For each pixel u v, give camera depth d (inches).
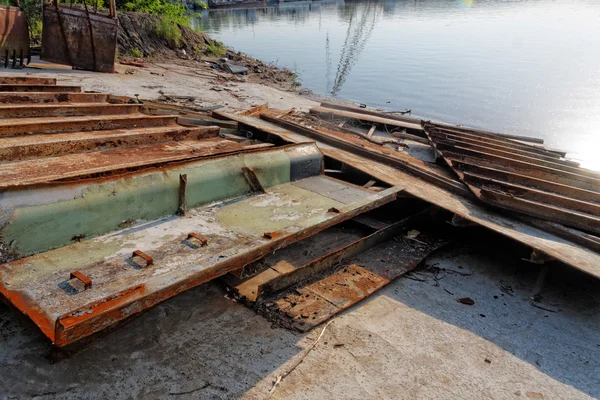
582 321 166.9
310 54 840.9
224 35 1074.1
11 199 122.3
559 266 196.5
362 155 265.3
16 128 178.5
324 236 205.3
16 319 136.0
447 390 130.6
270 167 193.5
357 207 172.7
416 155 314.8
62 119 200.7
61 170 155.3
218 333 141.8
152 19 669.9
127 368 125.0
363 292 167.3
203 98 454.3
